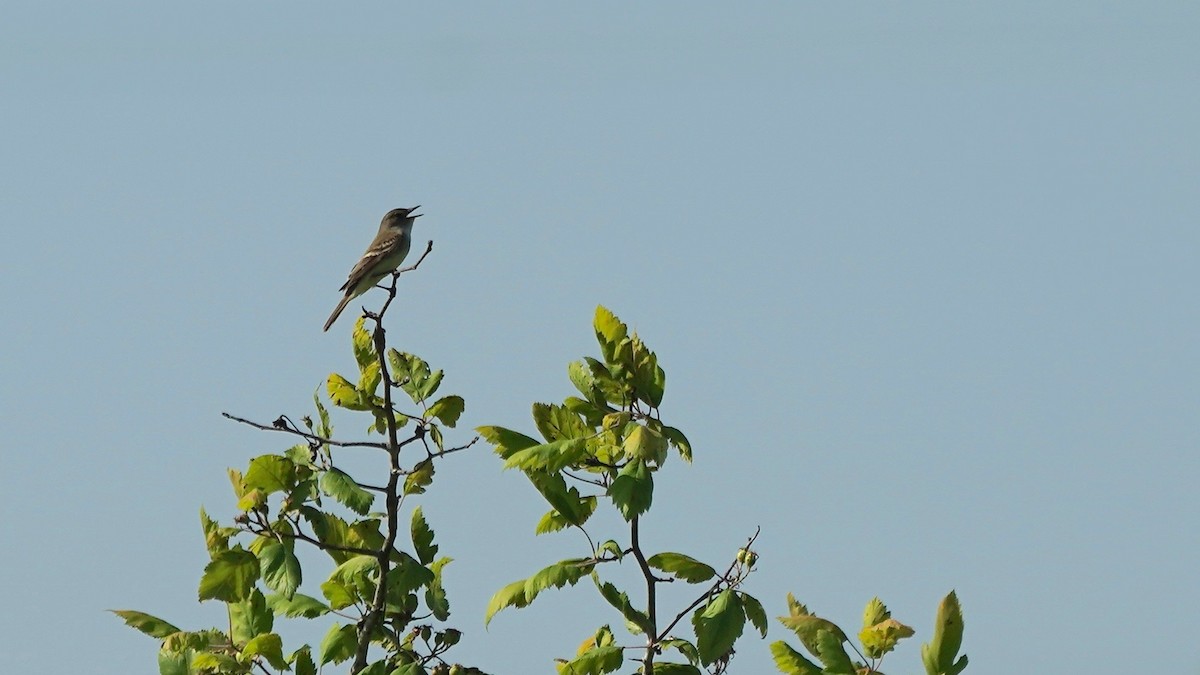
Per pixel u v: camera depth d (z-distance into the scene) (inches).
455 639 578.2
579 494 553.6
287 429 558.3
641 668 547.5
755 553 547.2
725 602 534.0
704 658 526.6
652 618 547.2
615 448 545.0
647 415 547.5
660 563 550.9
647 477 523.8
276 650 571.5
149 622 581.9
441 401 571.8
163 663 574.9
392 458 565.6
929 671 470.3
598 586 551.5
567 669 549.3
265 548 547.5
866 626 488.4
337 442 560.1
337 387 573.9
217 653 576.1
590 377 558.9
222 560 550.6
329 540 589.6
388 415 562.3
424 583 571.8
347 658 579.8
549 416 553.3
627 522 541.3
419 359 583.5
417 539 600.1
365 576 593.6
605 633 572.7
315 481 559.8
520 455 537.0
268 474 558.3
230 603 590.2
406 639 579.8
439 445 573.9
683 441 538.9
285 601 594.6
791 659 478.0
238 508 556.7
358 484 560.7
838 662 468.1
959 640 472.1
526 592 540.7
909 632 472.7
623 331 553.3
